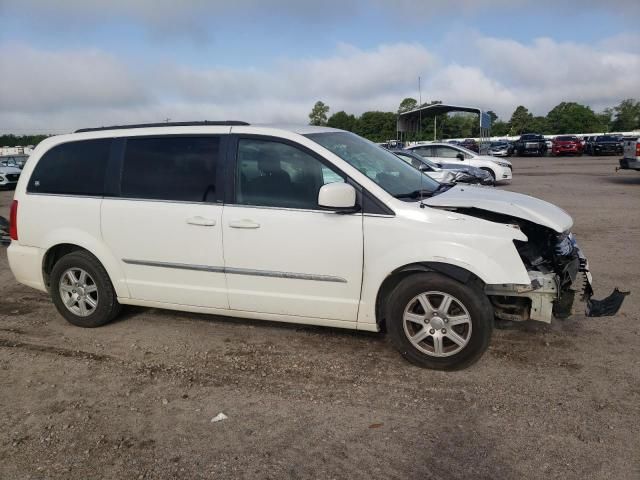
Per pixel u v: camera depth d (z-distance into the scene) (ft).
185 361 14.52
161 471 9.93
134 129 16.30
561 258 13.89
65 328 17.20
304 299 14.34
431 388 12.67
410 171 16.46
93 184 16.44
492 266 12.58
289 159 14.40
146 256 15.78
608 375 13.07
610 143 128.26
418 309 13.57
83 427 11.46
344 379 13.25
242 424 11.41
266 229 14.24
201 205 14.99
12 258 17.70
